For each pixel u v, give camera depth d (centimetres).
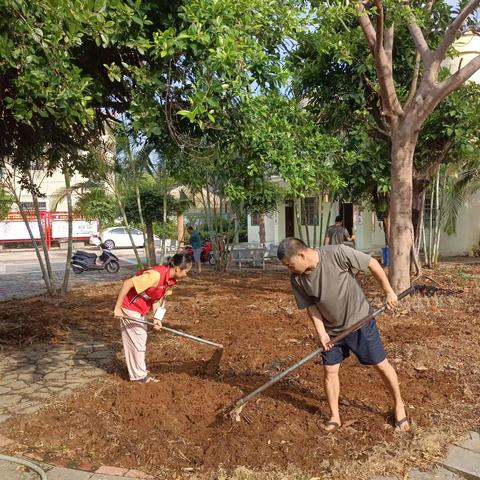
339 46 683
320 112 955
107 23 346
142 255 2531
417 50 810
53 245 3050
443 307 817
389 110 788
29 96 359
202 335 686
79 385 510
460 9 876
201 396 458
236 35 387
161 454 364
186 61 414
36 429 405
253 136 440
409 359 555
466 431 393
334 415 400
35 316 853
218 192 1419
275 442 373
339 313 390
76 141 652
